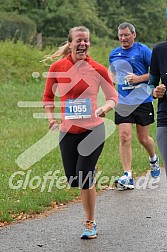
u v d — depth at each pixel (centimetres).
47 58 1020
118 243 941
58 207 1184
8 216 1074
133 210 1152
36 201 1189
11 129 2128
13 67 3338
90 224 972
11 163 1558
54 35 5475
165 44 912
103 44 4969
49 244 935
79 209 1165
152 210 1151
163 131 900
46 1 5322
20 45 3644
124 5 6831
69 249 911
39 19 5294
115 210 1153
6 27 4406
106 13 6600
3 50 3475
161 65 908
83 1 5678
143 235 984
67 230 1016
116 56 1377
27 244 934
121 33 1366
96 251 900
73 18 5522
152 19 6969
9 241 950
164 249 911
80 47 960
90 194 967
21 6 5250
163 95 891
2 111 2562
